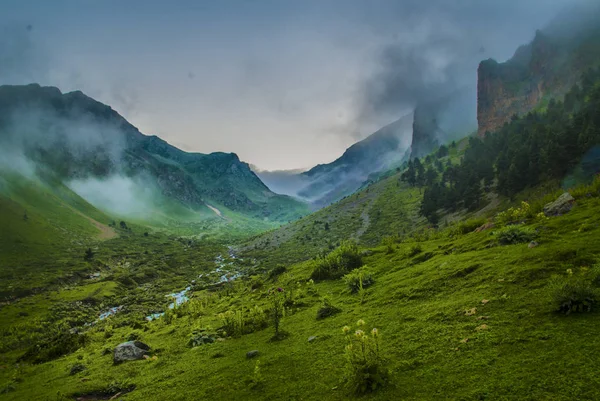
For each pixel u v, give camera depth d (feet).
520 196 306.55
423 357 31.86
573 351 25.48
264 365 40.96
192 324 81.41
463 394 24.61
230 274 438.81
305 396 31.14
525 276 42.55
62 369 63.87
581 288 31.50
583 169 261.24
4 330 215.72
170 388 41.70
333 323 52.24
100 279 387.55
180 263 537.24
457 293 46.42
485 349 29.76
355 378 29.37
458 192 447.83
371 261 100.99
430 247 91.56
